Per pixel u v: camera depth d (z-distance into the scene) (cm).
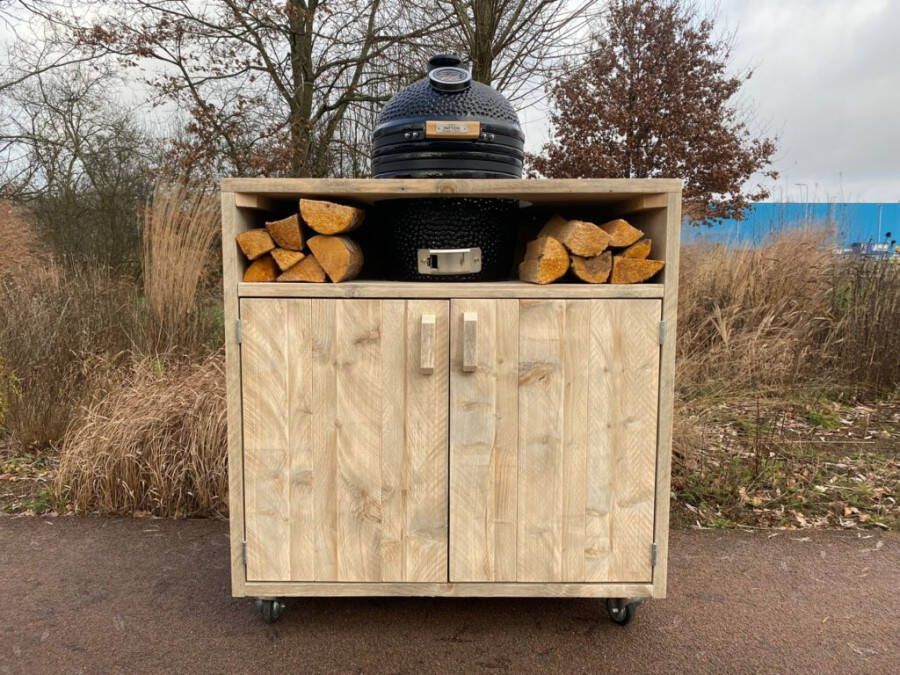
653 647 207
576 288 197
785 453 374
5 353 414
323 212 200
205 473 310
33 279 520
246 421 200
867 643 209
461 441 200
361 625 219
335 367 199
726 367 485
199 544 280
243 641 208
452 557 203
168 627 216
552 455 201
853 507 315
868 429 422
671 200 195
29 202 991
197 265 461
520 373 198
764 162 935
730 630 216
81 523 300
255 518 203
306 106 941
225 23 892
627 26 891
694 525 301
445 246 216
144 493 314
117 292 491
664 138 890
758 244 614
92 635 211
